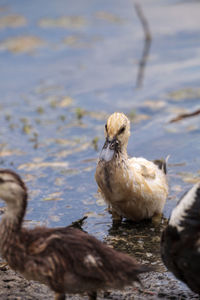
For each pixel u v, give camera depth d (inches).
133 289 312.2
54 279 271.7
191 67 772.6
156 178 423.5
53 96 700.0
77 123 611.8
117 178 393.1
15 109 662.5
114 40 909.2
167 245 287.6
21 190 280.7
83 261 269.1
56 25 975.0
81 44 894.4
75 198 440.8
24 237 281.0
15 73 786.8
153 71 770.2
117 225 405.7
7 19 999.6
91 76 765.3
